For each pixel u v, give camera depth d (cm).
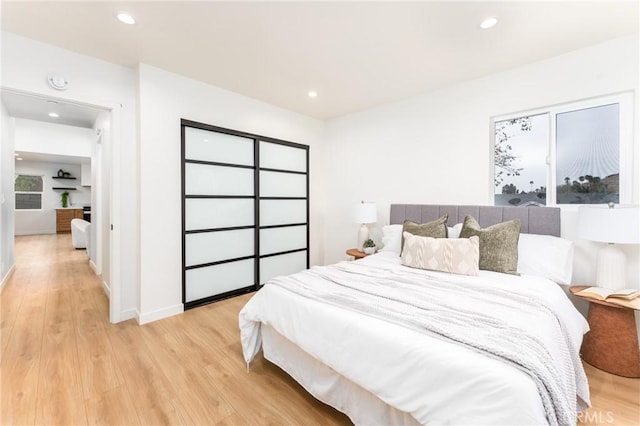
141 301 266
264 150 375
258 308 191
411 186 345
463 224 250
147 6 185
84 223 580
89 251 487
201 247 313
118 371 191
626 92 218
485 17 194
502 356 101
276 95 342
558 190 254
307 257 435
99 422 147
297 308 164
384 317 136
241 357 211
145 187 268
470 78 290
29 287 362
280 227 399
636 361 182
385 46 232
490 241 222
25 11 190
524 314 139
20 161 802
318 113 415
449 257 216
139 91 263
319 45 232
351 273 215
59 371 189
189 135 300
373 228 387
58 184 865
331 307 153
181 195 293
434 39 222
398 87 315
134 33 216
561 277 208
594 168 235
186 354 213
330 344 142
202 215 313
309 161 432
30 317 275
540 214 245
